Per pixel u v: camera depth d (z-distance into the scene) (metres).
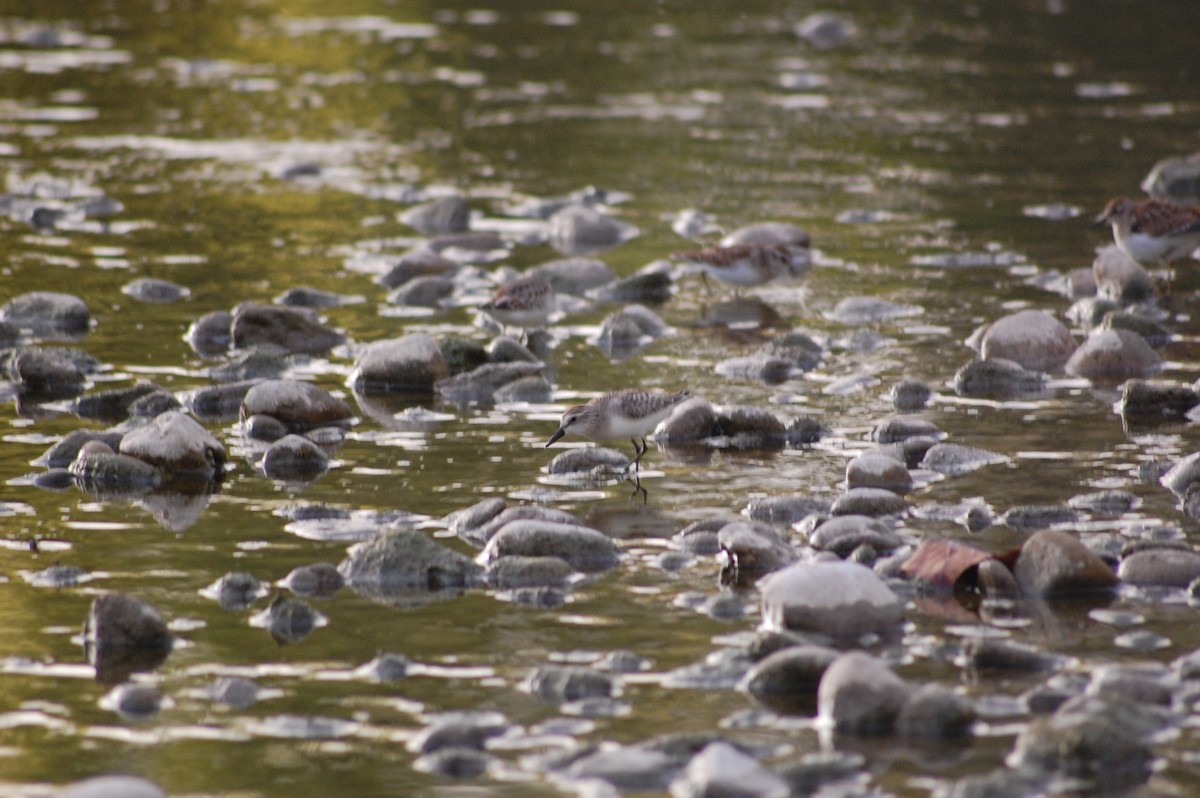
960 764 24.70
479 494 38.41
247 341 52.19
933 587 31.92
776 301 58.22
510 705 27.17
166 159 81.88
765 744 25.45
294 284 60.16
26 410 45.56
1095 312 53.78
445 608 31.44
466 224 69.50
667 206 72.88
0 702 27.38
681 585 32.47
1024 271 61.25
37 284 59.44
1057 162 79.62
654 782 24.38
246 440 43.16
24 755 25.58
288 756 25.50
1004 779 23.80
